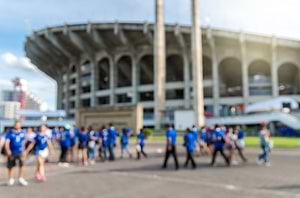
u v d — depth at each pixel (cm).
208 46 6525
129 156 1722
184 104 6506
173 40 6550
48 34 6819
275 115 4294
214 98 6400
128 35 6562
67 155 1536
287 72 7188
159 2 4888
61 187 828
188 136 1220
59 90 9281
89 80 7794
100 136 1544
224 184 850
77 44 6844
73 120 6769
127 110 3647
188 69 6569
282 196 697
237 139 1403
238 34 5922
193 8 4675
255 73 7438
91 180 944
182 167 1236
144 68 7612
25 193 750
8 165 876
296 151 1927
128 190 780
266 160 1284
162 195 717
